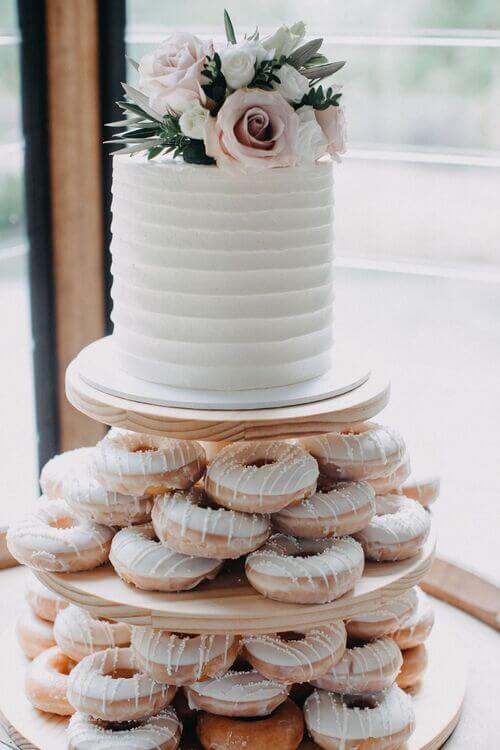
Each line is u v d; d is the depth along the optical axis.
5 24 2.12
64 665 1.70
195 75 1.37
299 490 1.44
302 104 1.43
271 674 1.50
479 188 2.09
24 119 2.17
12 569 2.22
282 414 1.40
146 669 1.50
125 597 1.44
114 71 2.17
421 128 2.12
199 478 1.53
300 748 1.56
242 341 1.44
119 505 1.52
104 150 2.22
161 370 1.48
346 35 2.13
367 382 1.57
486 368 2.15
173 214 1.39
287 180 1.39
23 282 2.32
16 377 2.37
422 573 1.58
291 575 1.41
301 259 1.44
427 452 2.25
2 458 2.38
